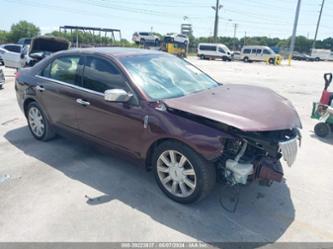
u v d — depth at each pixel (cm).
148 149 317
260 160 285
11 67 1447
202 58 3816
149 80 339
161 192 331
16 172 373
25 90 455
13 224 276
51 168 384
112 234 266
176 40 3900
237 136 267
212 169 286
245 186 344
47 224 276
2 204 305
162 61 386
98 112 350
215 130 271
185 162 296
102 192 330
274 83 1359
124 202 312
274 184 356
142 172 377
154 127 300
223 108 287
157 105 306
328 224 285
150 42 4066
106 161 405
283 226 281
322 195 336
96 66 361
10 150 439
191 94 336
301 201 322
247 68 2431
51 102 415
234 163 276
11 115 627
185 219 287
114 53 364
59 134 438
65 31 2748
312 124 624
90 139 380
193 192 294
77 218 285
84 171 378
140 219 286
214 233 269
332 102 538
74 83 384
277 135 289
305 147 488
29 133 512
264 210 304
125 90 327
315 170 399
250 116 275
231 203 313
